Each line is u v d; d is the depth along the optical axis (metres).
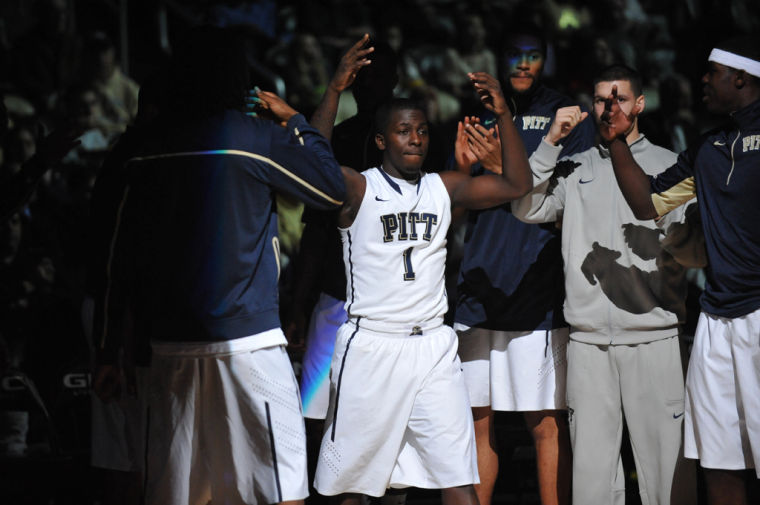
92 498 15.34
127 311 11.91
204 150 10.23
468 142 12.28
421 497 16.69
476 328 13.70
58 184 20.27
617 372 12.66
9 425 15.52
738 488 11.78
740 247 11.40
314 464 16.14
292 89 29.34
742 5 32.41
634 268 12.47
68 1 28.36
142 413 11.77
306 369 14.30
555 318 13.49
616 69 12.66
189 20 30.75
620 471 12.86
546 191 12.69
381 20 33.75
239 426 10.36
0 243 18.44
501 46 13.81
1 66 27.28
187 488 10.52
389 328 11.40
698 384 11.78
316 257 14.22
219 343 10.22
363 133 14.07
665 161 12.85
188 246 10.23
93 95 24.78
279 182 10.40
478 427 13.94
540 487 13.79
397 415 11.43
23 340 18.25
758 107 11.33
